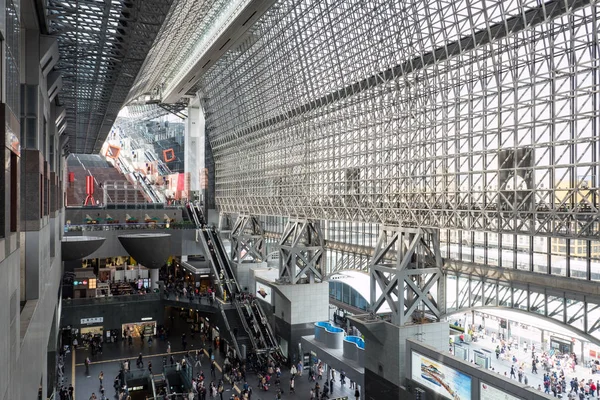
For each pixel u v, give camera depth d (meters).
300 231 47.41
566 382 32.47
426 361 30.33
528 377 33.66
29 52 22.61
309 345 43.75
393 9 32.47
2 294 11.61
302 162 47.31
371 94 36.38
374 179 36.41
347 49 38.25
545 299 27.03
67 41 27.62
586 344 35.59
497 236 30.55
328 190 42.75
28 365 17.73
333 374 41.94
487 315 44.03
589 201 22.52
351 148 39.69
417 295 33.44
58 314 43.00
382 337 33.94
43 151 26.12
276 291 47.78
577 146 23.78
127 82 35.62
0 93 11.42
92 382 39.84
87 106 45.94
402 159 34.69
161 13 22.53
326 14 39.50
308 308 47.50
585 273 25.16
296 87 46.88
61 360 42.69
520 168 25.50
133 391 39.38
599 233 22.19
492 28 27.31
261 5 39.28
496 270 30.06
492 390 25.75
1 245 11.38
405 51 32.69
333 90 41.25
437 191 31.36
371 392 35.22
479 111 28.12
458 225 29.67
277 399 36.44
